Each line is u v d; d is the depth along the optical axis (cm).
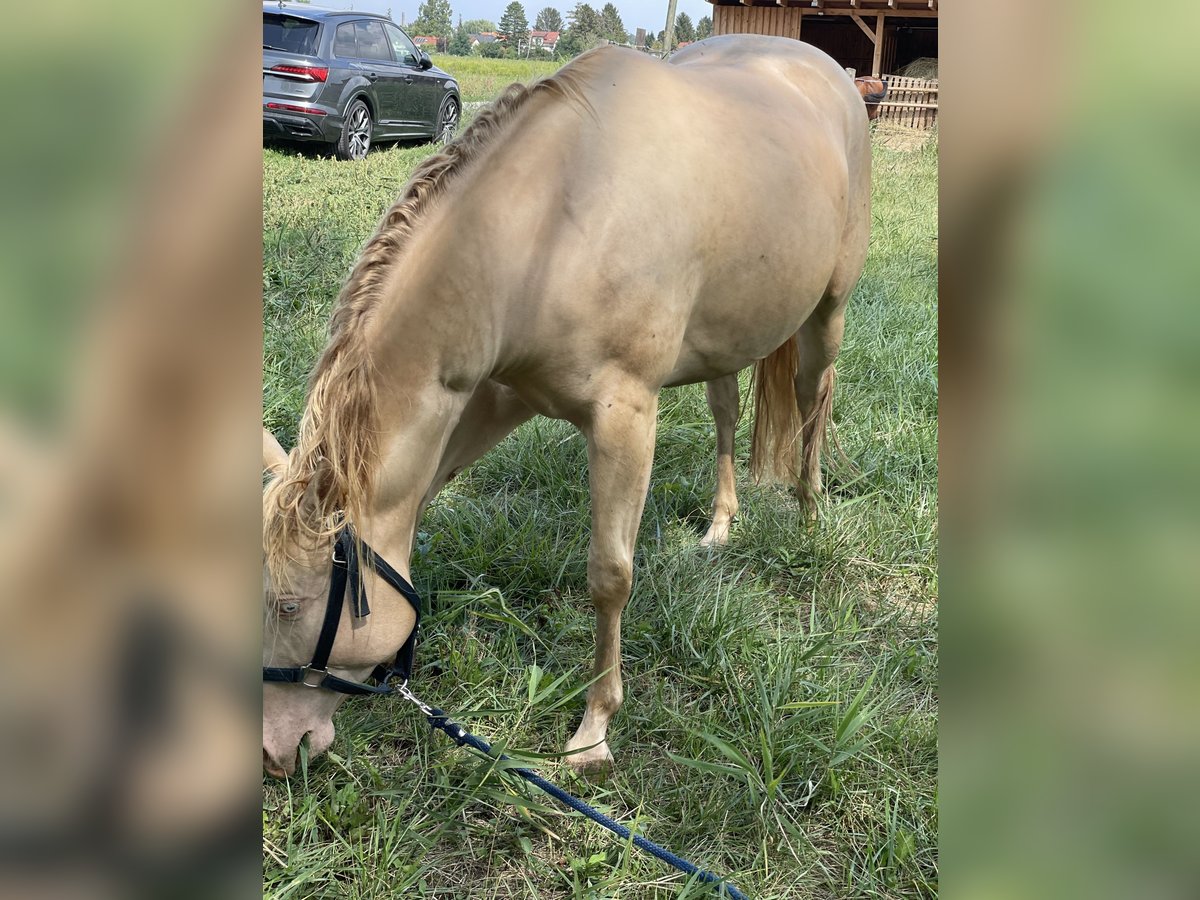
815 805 223
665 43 1318
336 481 170
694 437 383
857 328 479
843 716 233
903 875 206
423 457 189
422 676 252
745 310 248
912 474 371
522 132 193
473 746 205
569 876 200
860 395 421
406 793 212
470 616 274
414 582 279
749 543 325
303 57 871
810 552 318
